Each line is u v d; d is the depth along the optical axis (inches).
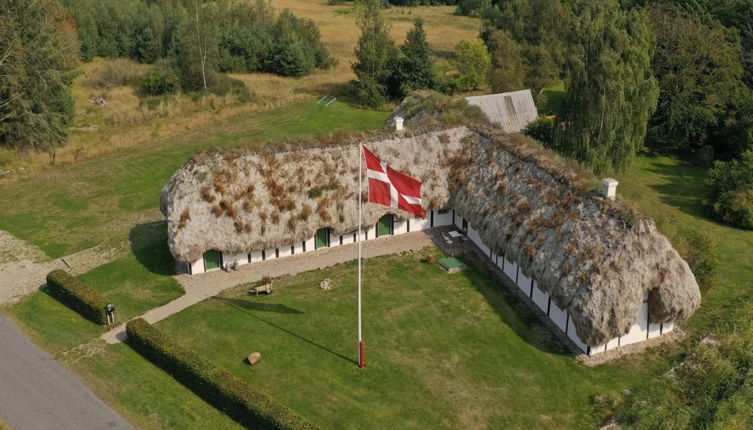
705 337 1448.1
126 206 2095.2
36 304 1577.3
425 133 1872.5
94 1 3745.1
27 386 1299.2
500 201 1676.9
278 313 1528.1
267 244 1665.8
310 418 1215.6
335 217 1728.6
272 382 1306.6
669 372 1333.7
